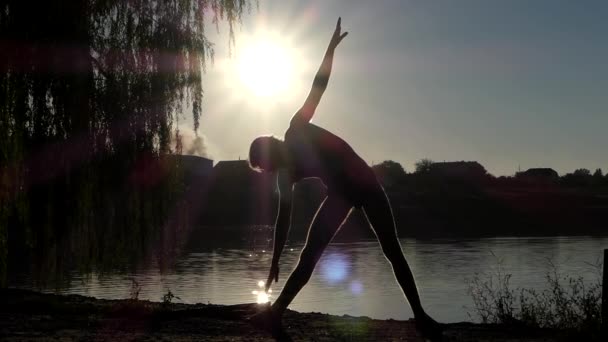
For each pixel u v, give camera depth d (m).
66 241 12.37
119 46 13.16
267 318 5.69
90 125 12.48
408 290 5.70
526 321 9.04
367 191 5.59
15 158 12.13
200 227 98.38
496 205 116.19
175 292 23.72
